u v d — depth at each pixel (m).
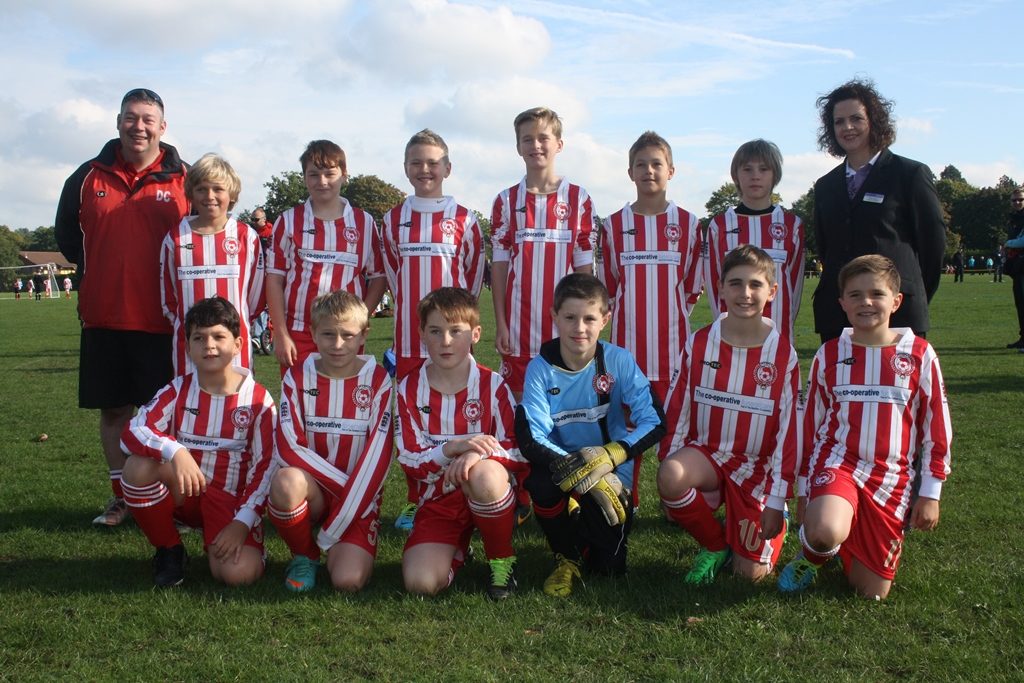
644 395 4.33
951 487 5.57
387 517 5.36
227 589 3.98
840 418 4.04
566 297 4.23
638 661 3.15
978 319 19.73
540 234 5.46
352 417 4.28
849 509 3.70
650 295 5.45
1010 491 5.45
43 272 84.38
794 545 4.61
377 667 3.14
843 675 3.00
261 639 3.41
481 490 3.78
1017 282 13.27
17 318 29.81
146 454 4.02
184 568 4.23
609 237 5.60
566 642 3.32
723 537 4.18
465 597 3.83
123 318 5.21
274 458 4.27
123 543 4.77
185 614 3.64
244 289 5.19
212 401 4.32
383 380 4.35
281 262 5.40
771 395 4.22
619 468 4.32
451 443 3.98
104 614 3.65
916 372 3.94
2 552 4.58
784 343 4.26
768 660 3.14
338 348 4.18
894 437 3.92
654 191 5.36
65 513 5.39
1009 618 3.43
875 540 3.72
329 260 5.39
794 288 5.42
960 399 8.85
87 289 5.25
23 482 6.21
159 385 5.39
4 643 3.37
